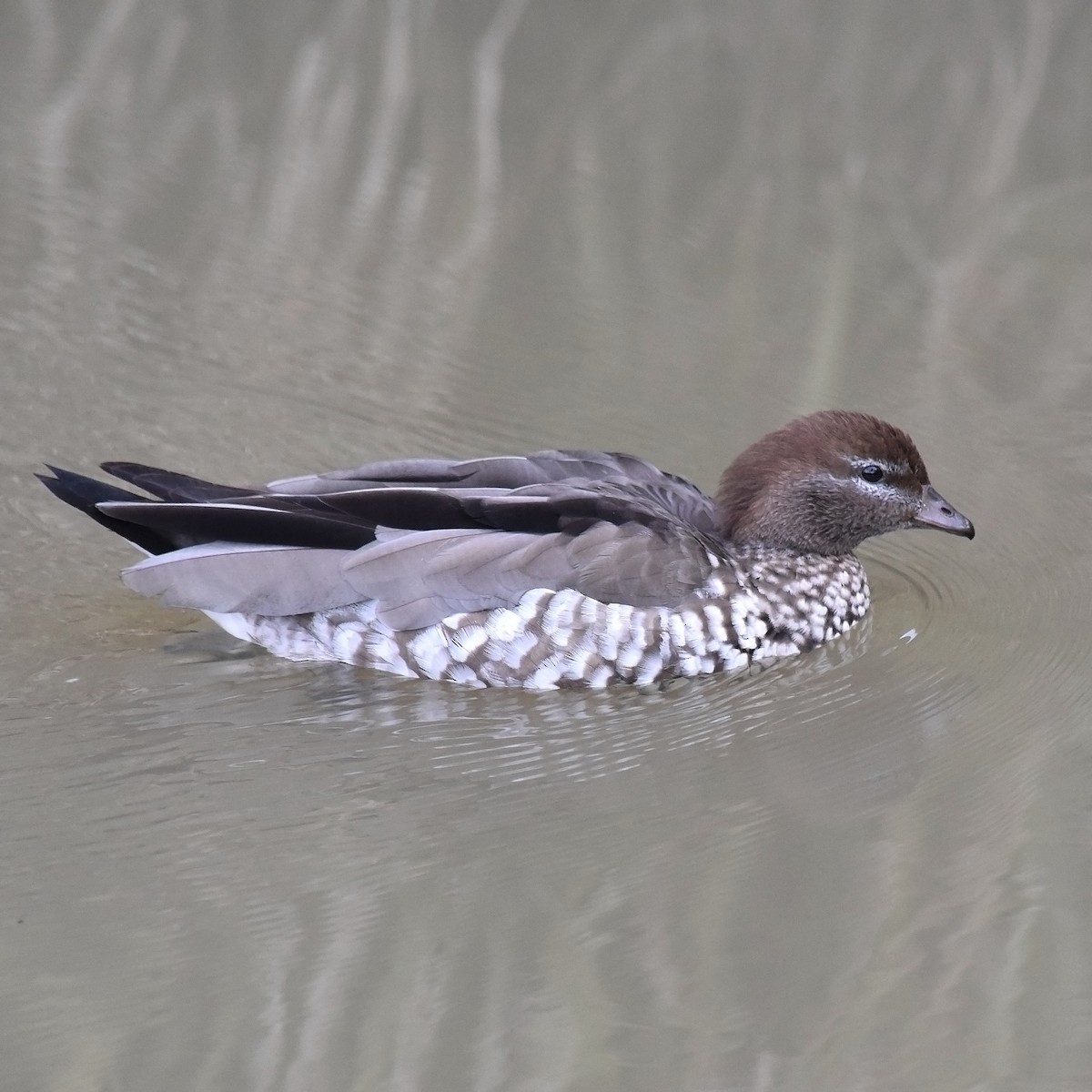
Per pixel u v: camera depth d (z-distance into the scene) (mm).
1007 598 13859
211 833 10547
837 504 13125
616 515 12430
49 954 9453
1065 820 10977
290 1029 9055
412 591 12148
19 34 21172
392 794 11078
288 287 17250
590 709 12203
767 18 20641
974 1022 9328
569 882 10297
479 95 19859
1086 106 19906
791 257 17953
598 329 16844
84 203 18250
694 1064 9016
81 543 13727
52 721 11617
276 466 14828
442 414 15586
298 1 20922
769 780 11430
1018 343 16891
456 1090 8781
